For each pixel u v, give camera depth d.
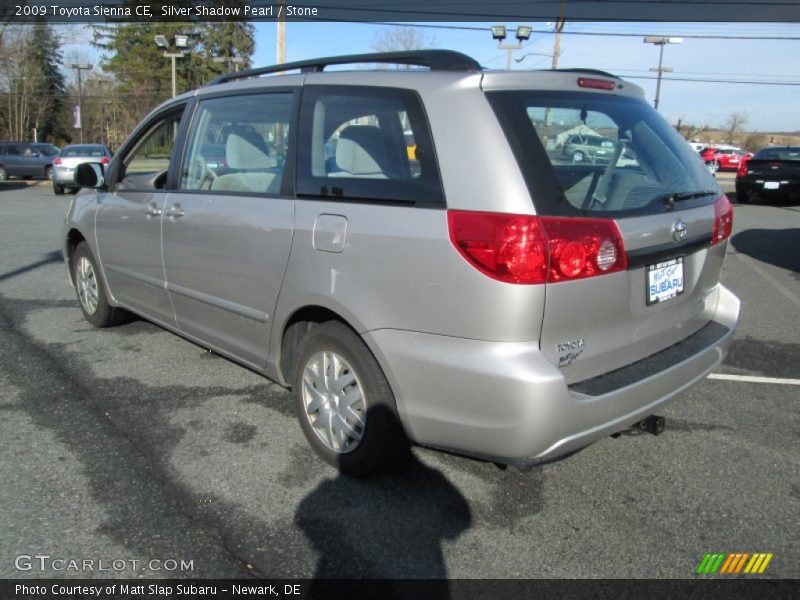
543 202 2.39
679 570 2.50
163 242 4.04
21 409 3.80
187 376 4.34
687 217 2.90
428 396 2.59
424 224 2.55
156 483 3.03
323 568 2.48
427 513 2.84
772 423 3.77
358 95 2.95
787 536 2.72
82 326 5.43
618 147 2.80
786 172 15.27
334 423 3.08
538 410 2.35
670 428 3.69
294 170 3.17
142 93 49.75
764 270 8.20
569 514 2.85
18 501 2.86
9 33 42.81
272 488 3.01
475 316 2.42
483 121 2.51
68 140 54.12
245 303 3.46
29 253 8.71
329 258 2.89
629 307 2.68
